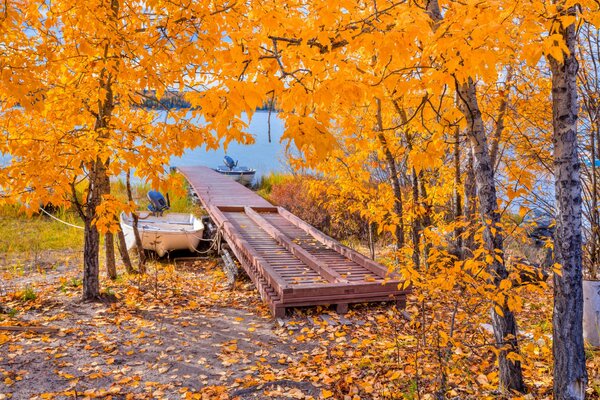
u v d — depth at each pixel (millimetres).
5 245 14484
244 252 10406
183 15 4727
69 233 16188
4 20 4148
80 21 5375
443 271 4434
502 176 7391
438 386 4508
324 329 7035
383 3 3447
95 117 6855
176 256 14297
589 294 5773
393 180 9141
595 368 4887
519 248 9617
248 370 5746
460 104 4129
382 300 7938
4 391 5043
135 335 6801
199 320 7598
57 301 8305
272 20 3199
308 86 3076
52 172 5910
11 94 4066
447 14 2938
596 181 6555
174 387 5289
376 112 7828
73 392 5031
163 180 5996
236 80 2816
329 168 9055
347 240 15133
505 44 2924
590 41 6191
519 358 4105
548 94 6980
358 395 4938
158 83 5398
